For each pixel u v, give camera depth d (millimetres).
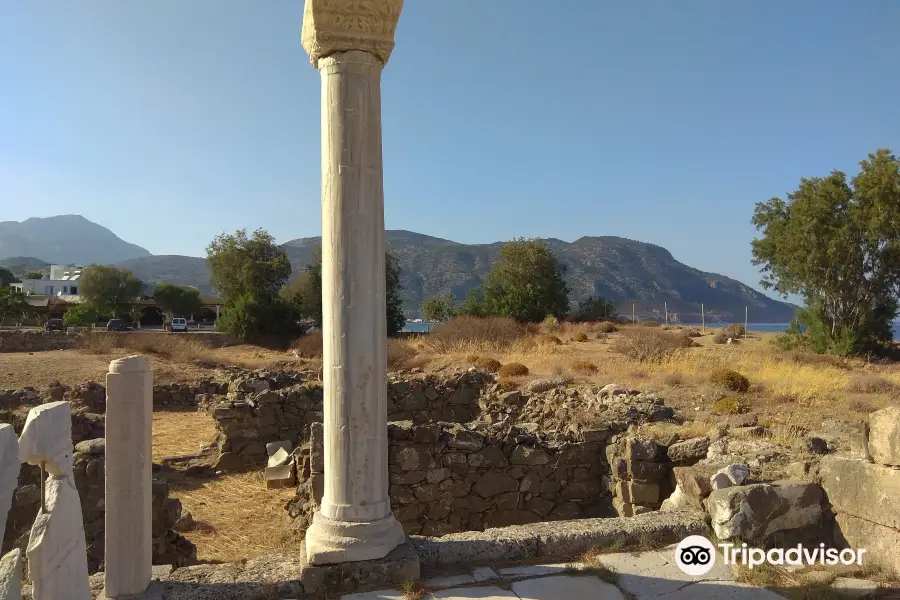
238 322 35000
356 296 4129
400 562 4141
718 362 19734
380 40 4188
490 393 13047
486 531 4941
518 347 26953
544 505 7633
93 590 4273
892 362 25578
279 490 9336
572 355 24031
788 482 5105
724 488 5074
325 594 3998
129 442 3891
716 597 4094
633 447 7023
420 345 30047
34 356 23656
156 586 4043
